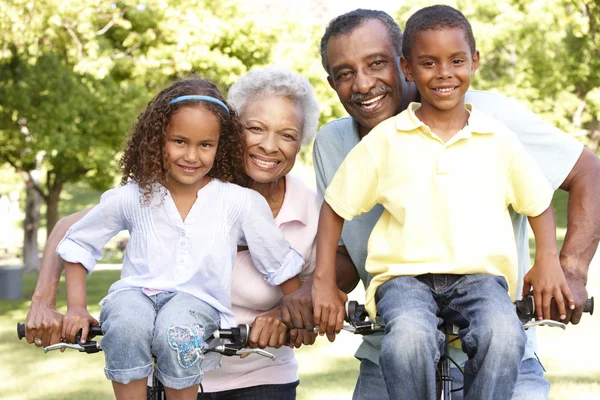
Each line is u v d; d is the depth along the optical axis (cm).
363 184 293
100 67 1529
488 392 252
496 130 284
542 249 283
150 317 281
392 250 283
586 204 307
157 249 295
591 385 794
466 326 278
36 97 1695
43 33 1407
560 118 2459
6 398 815
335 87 332
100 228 302
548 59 2394
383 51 320
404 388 254
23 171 2177
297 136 327
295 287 321
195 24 1691
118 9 1633
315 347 1074
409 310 262
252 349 283
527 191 283
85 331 285
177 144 290
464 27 284
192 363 275
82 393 838
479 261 271
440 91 281
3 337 1217
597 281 1534
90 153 1845
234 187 307
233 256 306
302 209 341
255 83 324
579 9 2131
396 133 289
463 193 277
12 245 4319
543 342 1032
